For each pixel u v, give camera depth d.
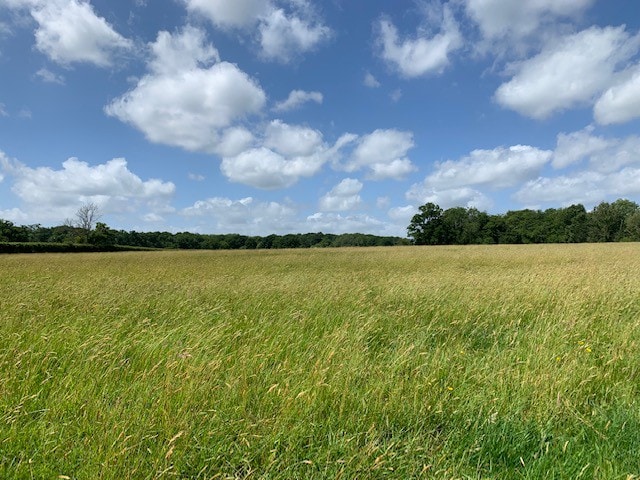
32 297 7.81
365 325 5.41
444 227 104.69
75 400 3.01
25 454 2.41
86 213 77.31
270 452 2.48
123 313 6.59
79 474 2.25
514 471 2.41
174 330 5.14
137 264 21.56
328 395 3.14
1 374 3.43
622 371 3.71
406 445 2.59
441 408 3.01
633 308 6.70
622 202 105.75
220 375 3.60
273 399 3.10
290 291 8.80
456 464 2.46
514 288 8.57
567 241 99.12
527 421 2.86
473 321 6.03
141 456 2.38
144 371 3.50
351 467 2.39
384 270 15.66
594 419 2.90
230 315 6.35
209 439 2.60
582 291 7.85
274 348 4.38
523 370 3.74
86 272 15.63
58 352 4.26
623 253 25.45
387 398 3.21
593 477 2.26
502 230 106.00
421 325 5.77
